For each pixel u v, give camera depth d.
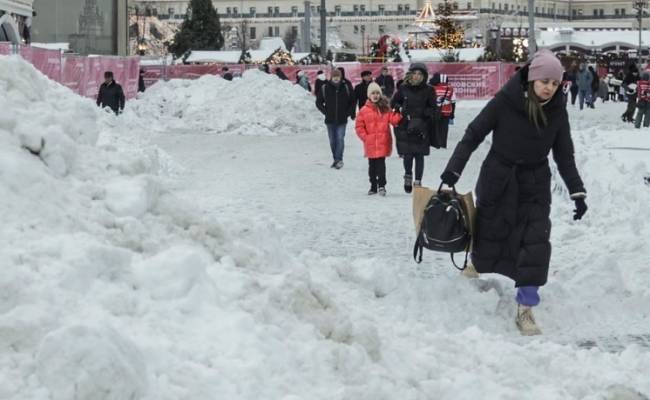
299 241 13.55
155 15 135.00
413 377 6.78
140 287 6.54
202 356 6.01
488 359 7.43
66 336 5.26
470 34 114.06
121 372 5.22
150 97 39.88
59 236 6.60
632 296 9.96
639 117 37.34
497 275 10.80
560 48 104.94
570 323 9.45
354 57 113.25
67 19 52.81
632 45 104.94
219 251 7.72
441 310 9.34
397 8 174.25
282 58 80.25
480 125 9.33
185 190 19.09
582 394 6.95
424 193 10.04
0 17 38.00
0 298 5.74
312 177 22.02
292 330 6.77
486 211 9.37
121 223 7.24
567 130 9.34
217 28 109.31
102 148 8.39
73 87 33.84
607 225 12.95
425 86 18.69
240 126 37.69
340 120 23.84
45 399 5.17
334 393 6.08
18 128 7.50
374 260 9.91
